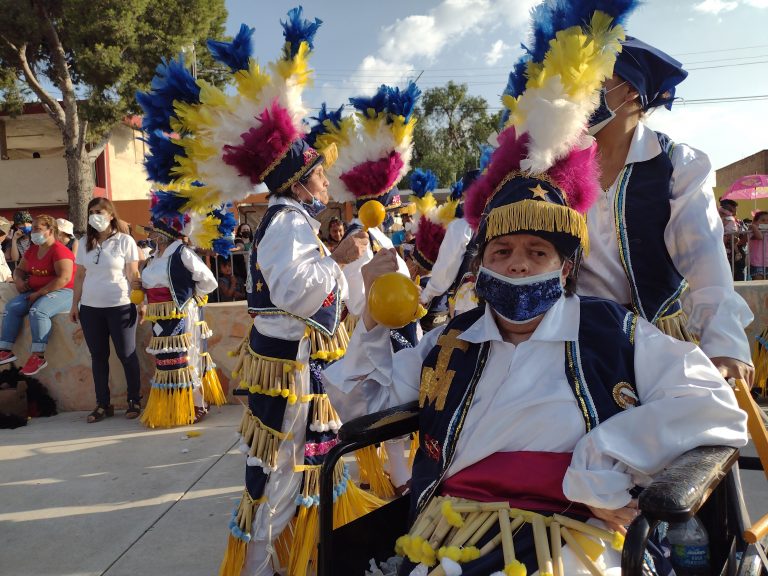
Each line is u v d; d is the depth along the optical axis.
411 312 1.75
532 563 1.46
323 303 2.63
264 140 2.54
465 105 37.47
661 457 1.42
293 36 2.58
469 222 1.85
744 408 1.74
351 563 1.74
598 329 1.64
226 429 5.10
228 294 9.95
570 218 1.60
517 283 1.63
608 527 1.53
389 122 3.79
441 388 1.75
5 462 4.50
